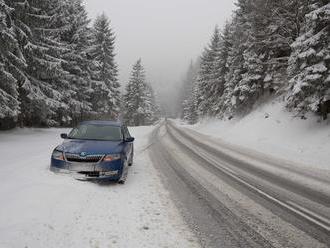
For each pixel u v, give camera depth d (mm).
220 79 46312
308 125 20484
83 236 5148
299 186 9812
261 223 6301
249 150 19812
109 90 43531
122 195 7629
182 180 9797
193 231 5691
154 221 6055
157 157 14625
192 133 35469
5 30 15492
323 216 6926
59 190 7062
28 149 14375
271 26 27094
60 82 26453
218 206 7266
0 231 4793
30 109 22641
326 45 17297
